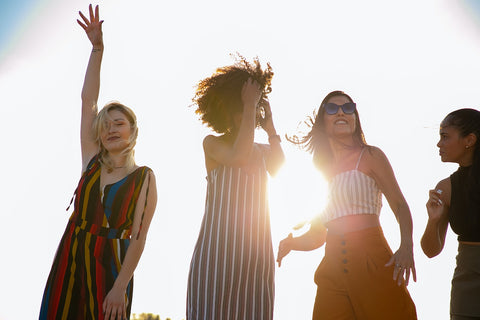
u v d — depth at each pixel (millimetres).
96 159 3672
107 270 3467
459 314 3410
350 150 3594
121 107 3719
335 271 3479
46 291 3492
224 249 3604
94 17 4035
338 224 3516
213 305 3559
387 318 3340
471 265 3395
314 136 3740
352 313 3449
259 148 3836
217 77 3764
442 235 3682
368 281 3377
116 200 3547
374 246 3418
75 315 3436
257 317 3604
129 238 3588
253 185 3715
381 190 3518
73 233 3531
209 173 3781
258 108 3854
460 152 3545
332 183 3582
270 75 3869
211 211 3691
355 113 3641
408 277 3291
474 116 3545
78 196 3586
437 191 3488
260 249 3662
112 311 3398
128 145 3666
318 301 3557
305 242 3791
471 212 3416
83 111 3867
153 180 3684
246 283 3604
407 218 3412
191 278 3654
